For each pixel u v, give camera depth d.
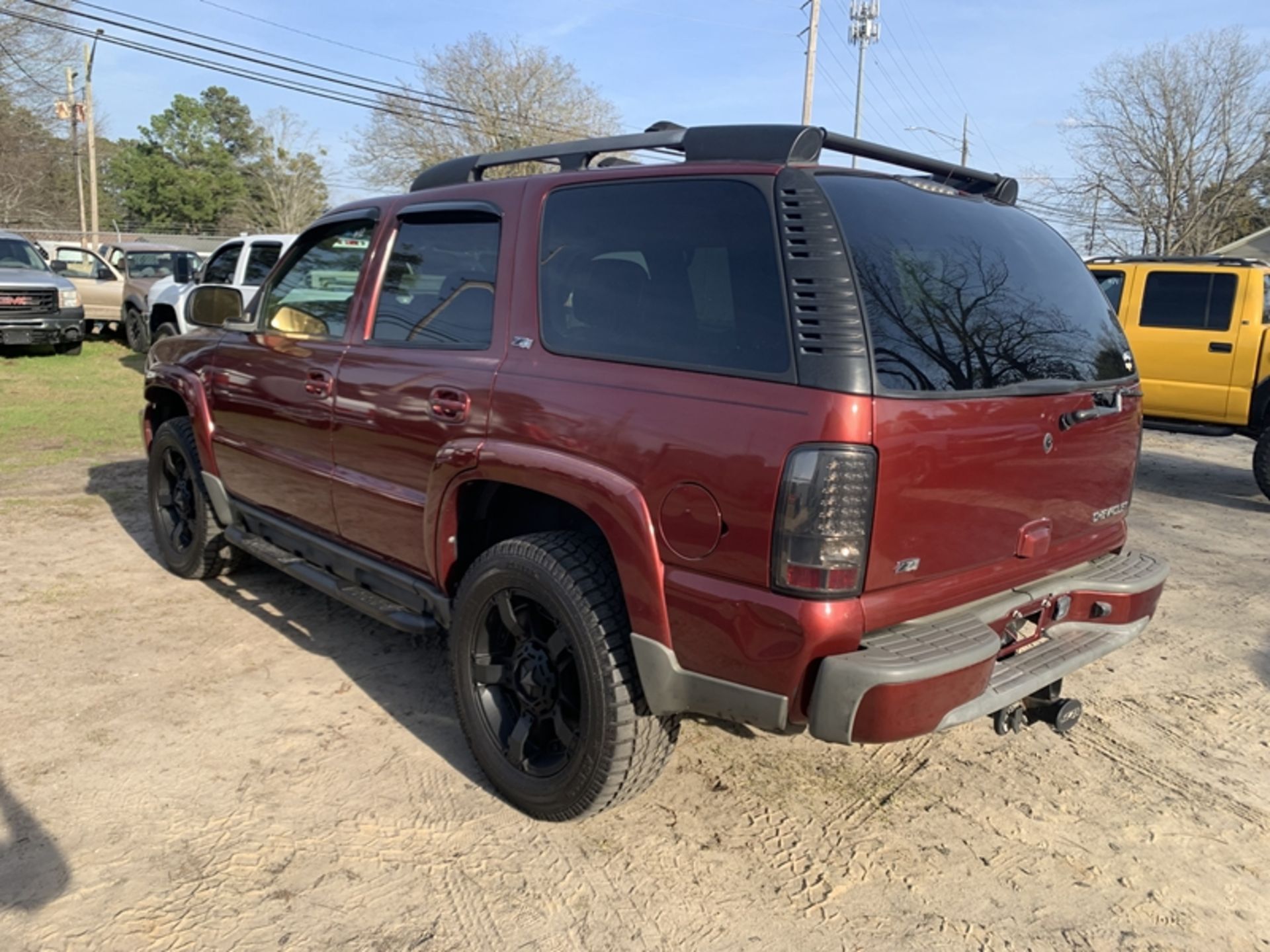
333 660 4.12
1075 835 3.03
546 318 2.93
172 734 3.44
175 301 12.51
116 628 4.40
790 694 2.33
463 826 2.95
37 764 3.21
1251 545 6.66
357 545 3.69
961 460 2.43
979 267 2.75
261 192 70.38
